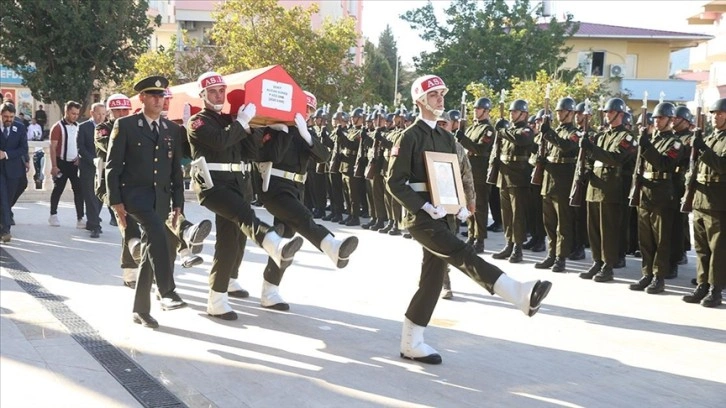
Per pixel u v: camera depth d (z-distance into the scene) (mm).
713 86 23156
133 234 7434
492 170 9875
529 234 12266
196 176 6156
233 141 5957
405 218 5273
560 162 9055
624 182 9438
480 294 7781
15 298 7051
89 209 10820
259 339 5875
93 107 10734
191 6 35719
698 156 7391
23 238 10555
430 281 5328
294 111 6391
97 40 23156
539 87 20578
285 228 6418
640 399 4738
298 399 4621
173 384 4844
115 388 4766
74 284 7691
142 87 6176
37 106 30281
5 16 22266
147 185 6195
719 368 5395
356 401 4602
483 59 30844
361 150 12734
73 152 11516
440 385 4914
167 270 6156
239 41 22094
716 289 7340
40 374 4996
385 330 6219
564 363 5457
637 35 37344
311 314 6719
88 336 5867
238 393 4707
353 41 23375
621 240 9594
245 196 6414
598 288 8203
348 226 13594
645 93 8789
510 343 5961
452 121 11688
